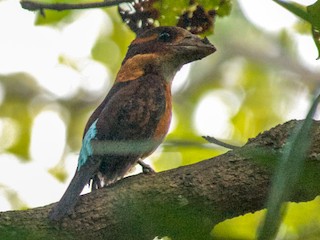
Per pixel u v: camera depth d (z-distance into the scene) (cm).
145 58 1204
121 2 1002
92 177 1027
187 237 615
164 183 829
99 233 822
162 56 1198
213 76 2392
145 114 1098
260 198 817
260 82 2367
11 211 830
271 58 2398
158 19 1105
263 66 2395
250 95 2348
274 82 2367
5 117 2225
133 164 1018
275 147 809
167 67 1202
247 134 2184
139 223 570
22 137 2069
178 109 2280
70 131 2262
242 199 817
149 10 1097
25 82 2311
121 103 1097
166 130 1140
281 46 2398
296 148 461
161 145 536
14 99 2284
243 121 2198
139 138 1085
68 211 823
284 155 460
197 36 1210
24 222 818
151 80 1162
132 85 1147
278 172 454
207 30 1112
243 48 2409
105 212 826
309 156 738
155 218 637
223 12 1094
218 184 817
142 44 1220
